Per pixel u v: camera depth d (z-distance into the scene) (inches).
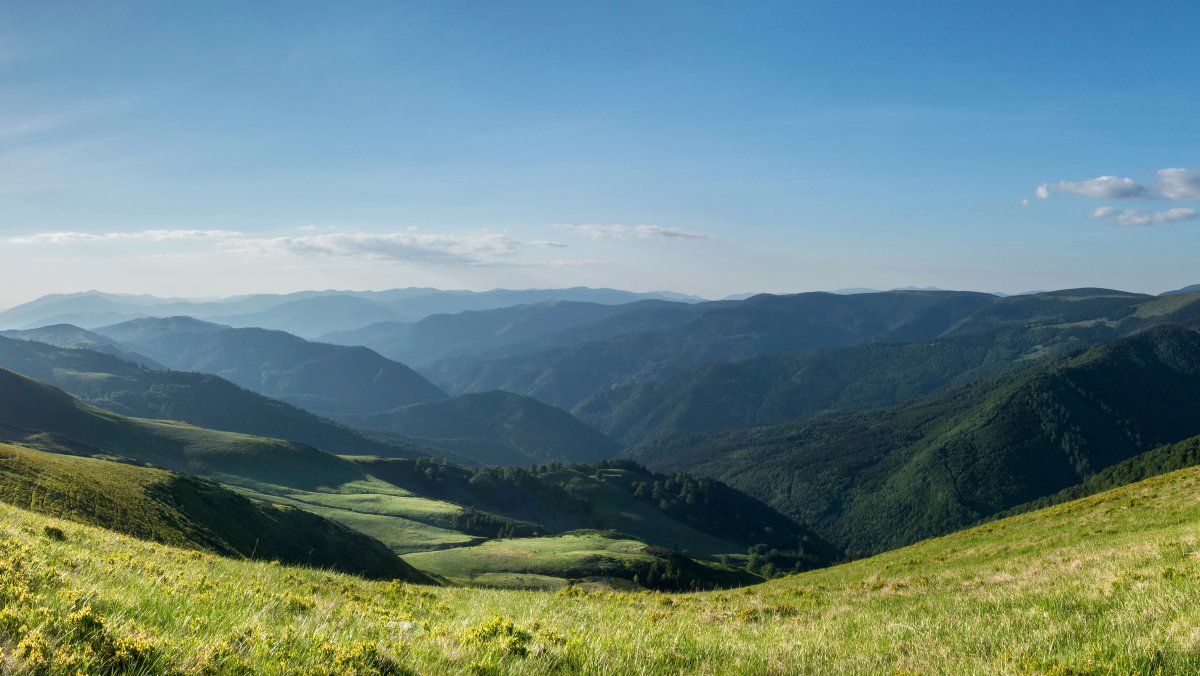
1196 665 270.7
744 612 674.2
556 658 313.1
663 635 420.5
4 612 219.1
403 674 256.5
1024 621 407.5
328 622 340.2
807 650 364.5
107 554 533.6
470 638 325.1
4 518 612.7
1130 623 349.4
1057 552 1004.6
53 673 193.0
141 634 228.5
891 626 450.6
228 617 310.7
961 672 300.0
